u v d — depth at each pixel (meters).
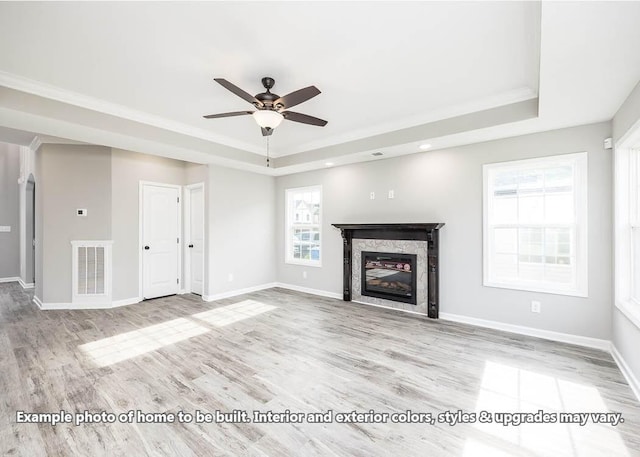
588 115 2.87
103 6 1.81
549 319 3.33
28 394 2.27
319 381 2.46
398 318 4.10
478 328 3.69
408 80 2.74
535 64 2.46
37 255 4.87
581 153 3.12
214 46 2.23
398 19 1.93
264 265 5.98
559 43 1.77
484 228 3.73
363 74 2.64
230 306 4.71
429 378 2.51
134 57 2.38
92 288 4.66
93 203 4.67
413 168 4.34
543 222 3.42
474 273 3.82
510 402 2.18
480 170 3.77
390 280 4.59
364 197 4.86
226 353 3.00
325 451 1.71
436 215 4.13
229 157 4.63
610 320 2.99
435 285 4.04
